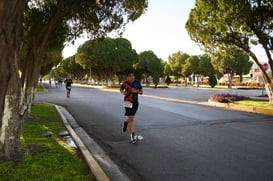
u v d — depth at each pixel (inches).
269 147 274.5
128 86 296.0
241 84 2645.2
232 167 214.2
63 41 532.4
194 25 728.3
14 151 220.2
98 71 2694.4
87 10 474.9
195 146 277.7
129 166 219.6
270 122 434.0
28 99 427.8
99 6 470.0
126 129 370.0
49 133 318.3
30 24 447.8
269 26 654.5
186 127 384.2
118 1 470.0
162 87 2146.9
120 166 219.9
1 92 212.4
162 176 197.0
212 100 756.6
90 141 305.3
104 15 481.7
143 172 205.8
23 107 226.8
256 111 585.9
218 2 613.6
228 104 672.4
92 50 2021.4
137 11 481.1
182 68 2874.0
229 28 665.0
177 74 3191.4
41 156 221.9
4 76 211.0
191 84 3319.4
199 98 959.0
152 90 1673.2
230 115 517.3
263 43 660.1
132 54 2078.0
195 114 524.7
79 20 500.7
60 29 494.9
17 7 206.7
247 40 681.6
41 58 434.0
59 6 409.7
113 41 2036.2
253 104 658.2
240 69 2203.5
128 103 293.4
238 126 395.9
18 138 225.1
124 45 2064.5
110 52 2005.4
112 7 474.6
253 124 414.3
